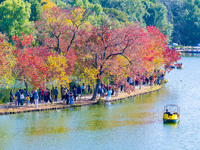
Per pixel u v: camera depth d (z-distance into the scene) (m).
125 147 50.97
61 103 73.50
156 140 53.66
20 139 53.34
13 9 115.25
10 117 63.88
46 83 74.38
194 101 80.00
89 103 74.62
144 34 86.31
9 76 69.50
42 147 50.56
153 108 72.56
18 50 75.25
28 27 115.31
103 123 61.41
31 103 72.44
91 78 75.75
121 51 77.44
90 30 78.31
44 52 76.00
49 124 60.25
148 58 88.75
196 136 55.56
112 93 82.50
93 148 50.44
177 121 62.72
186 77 120.31
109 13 191.88
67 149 49.91
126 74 78.94
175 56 104.56
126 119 64.06
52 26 78.56
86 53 75.62
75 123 61.12
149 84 101.56
